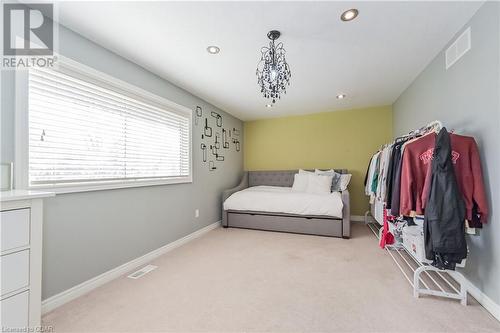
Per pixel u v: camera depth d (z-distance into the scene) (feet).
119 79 7.06
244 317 4.78
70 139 5.75
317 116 14.97
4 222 3.50
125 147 7.30
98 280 6.20
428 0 4.92
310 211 10.77
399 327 4.42
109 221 6.62
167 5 4.97
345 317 4.75
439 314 4.79
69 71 5.70
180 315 4.86
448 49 6.63
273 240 10.16
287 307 5.12
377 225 12.72
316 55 7.37
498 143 4.68
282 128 15.92
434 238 4.71
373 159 10.09
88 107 6.19
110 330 4.42
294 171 15.23
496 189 4.73
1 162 4.48
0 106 4.50
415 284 5.47
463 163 5.07
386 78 9.29
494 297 4.75
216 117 13.17
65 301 5.38
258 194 12.03
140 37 6.19
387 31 6.07
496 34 4.71
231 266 7.39
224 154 14.05
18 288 3.67
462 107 5.93
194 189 10.83
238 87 10.05
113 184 6.72
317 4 5.00
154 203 8.36
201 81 9.34
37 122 5.09
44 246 5.09
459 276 5.20
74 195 5.72
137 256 7.54
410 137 7.13
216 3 4.93
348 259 7.88
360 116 13.92
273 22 5.63
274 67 6.29
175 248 9.23
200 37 6.23
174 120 9.66
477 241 5.26
